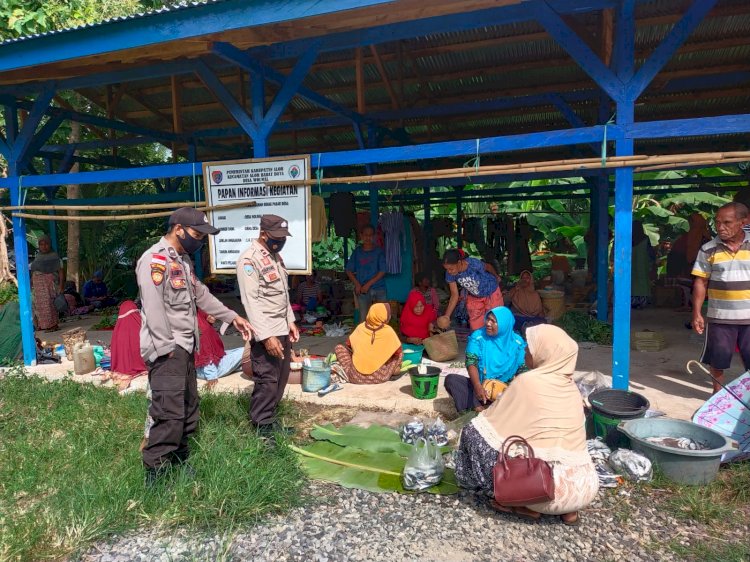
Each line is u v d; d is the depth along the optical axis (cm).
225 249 607
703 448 382
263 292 424
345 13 501
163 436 369
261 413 444
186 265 384
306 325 907
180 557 310
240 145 1299
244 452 404
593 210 1173
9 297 861
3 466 416
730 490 361
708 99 941
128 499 357
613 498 359
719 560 294
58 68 637
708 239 1002
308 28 540
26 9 869
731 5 654
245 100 984
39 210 1241
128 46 534
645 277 1034
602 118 848
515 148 488
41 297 966
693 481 365
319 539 325
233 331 921
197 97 1060
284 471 390
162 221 1541
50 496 368
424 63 877
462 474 354
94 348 727
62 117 834
